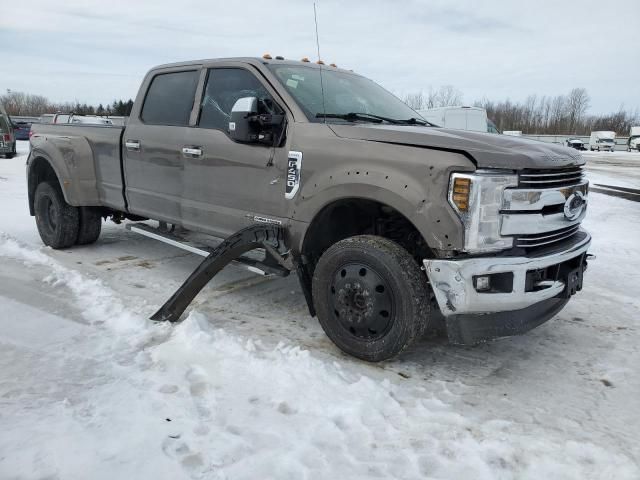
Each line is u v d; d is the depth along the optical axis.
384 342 3.22
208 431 2.52
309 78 4.20
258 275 5.31
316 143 3.51
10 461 2.23
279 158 3.72
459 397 3.01
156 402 2.76
